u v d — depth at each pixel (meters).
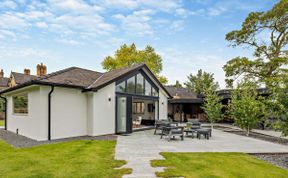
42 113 9.71
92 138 10.48
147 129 15.02
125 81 13.48
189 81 53.41
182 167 5.55
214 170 5.34
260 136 12.18
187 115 24.52
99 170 5.24
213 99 17.11
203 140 10.33
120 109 12.70
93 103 11.24
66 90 10.68
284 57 17.12
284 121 6.70
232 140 10.38
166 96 18.56
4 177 4.74
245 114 11.88
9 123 14.16
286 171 5.42
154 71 29.78
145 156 6.71
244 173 5.16
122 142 9.35
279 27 17.50
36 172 5.07
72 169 5.31
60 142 9.23
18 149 7.77
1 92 13.77
